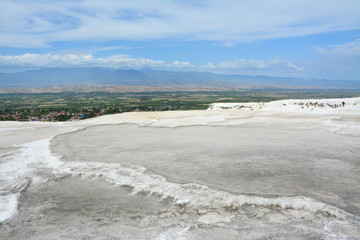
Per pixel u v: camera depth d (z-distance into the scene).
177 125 20.84
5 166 10.91
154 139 15.88
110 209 7.39
